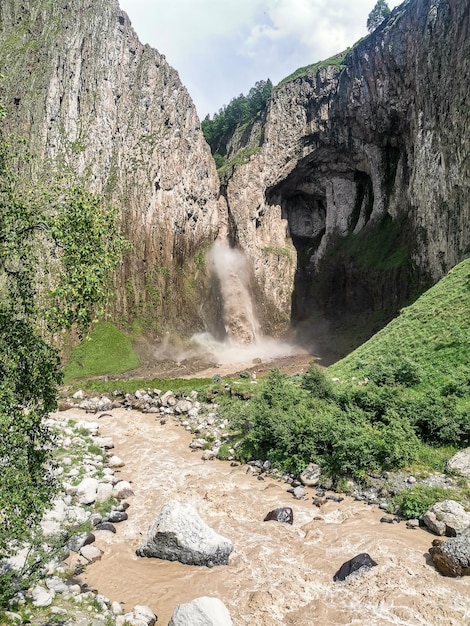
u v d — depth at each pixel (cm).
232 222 8738
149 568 1341
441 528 1418
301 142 8750
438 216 6000
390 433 1880
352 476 1833
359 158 8388
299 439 2039
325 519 1591
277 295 8794
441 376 2527
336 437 1916
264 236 9019
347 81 7975
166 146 8094
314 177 9125
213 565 1341
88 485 1814
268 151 8794
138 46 8156
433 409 2034
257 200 8756
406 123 7200
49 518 1546
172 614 1121
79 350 6222
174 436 2711
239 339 8094
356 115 7975
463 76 5519
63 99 7094
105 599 1145
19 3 7744
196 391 3466
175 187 8119
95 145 7200
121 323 6981
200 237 8544
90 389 4012
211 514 1678
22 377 984
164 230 7850
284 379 2895
